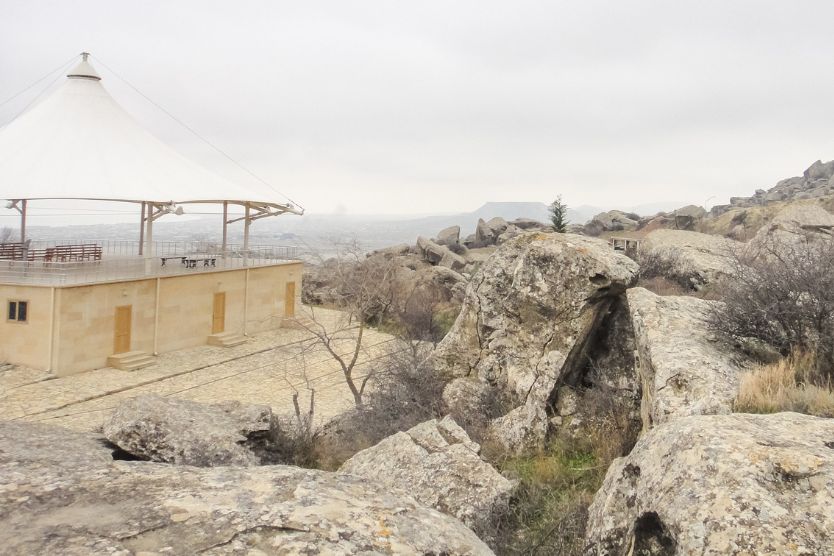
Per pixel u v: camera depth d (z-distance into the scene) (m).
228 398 22.25
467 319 13.59
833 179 65.62
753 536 3.26
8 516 2.56
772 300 8.35
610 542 4.61
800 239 18.97
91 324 25.03
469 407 11.89
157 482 2.95
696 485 3.72
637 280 11.96
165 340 28.73
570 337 11.30
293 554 2.34
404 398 13.47
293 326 35.75
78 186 30.23
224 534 2.44
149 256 30.16
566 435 10.05
